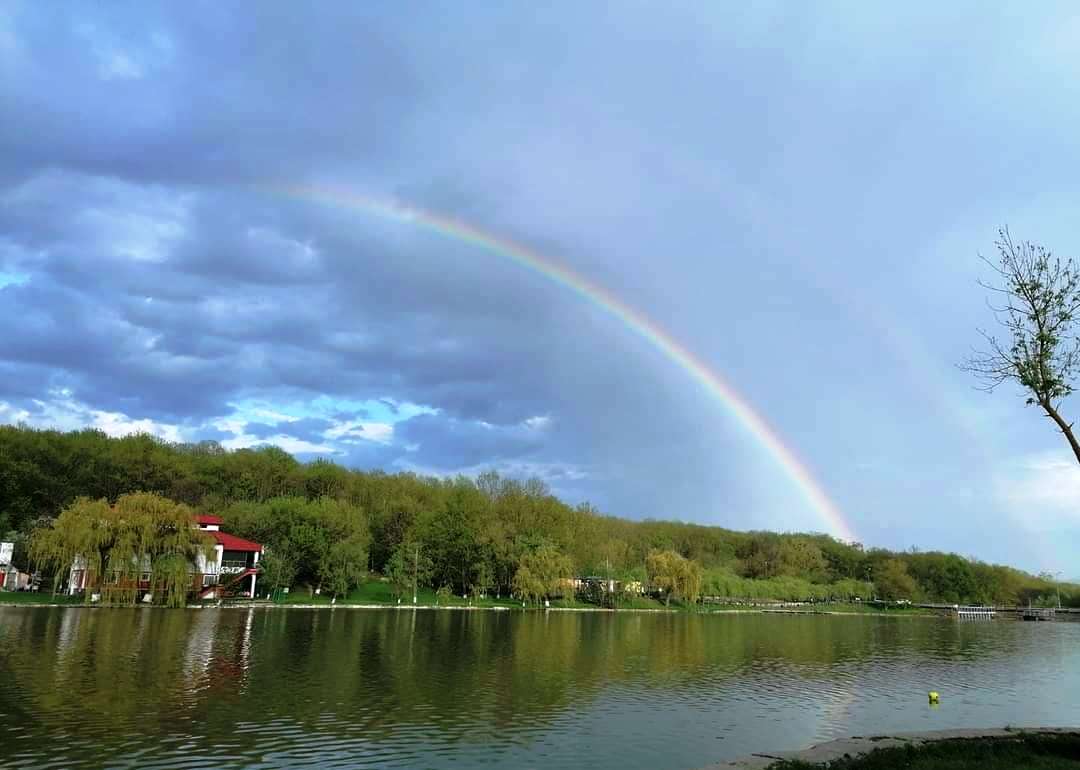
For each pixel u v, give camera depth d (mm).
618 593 168250
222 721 36312
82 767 28234
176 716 36906
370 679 50469
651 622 131000
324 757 31000
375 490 183125
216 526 129500
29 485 127000
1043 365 30109
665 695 50844
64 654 54562
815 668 71438
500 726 38312
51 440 137500
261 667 53219
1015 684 64188
